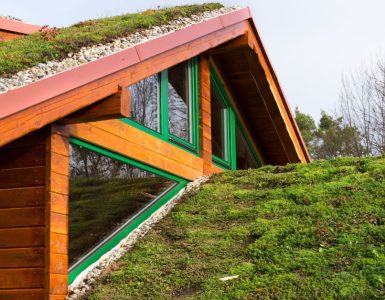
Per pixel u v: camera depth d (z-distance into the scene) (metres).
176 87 8.33
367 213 5.95
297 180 7.39
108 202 6.38
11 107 4.29
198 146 8.73
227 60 9.80
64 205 5.32
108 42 6.11
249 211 6.69
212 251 5.89
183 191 7.92
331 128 30.80
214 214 6.88
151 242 6.43
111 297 5.29
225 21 8.30
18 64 5.04
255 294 4.83
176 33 6.88
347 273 4.88
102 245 6.22
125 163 6.71
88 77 5.04
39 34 7.32
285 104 10.81
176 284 5.34
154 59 6.31
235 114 10.85
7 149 5.30
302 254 5.36
